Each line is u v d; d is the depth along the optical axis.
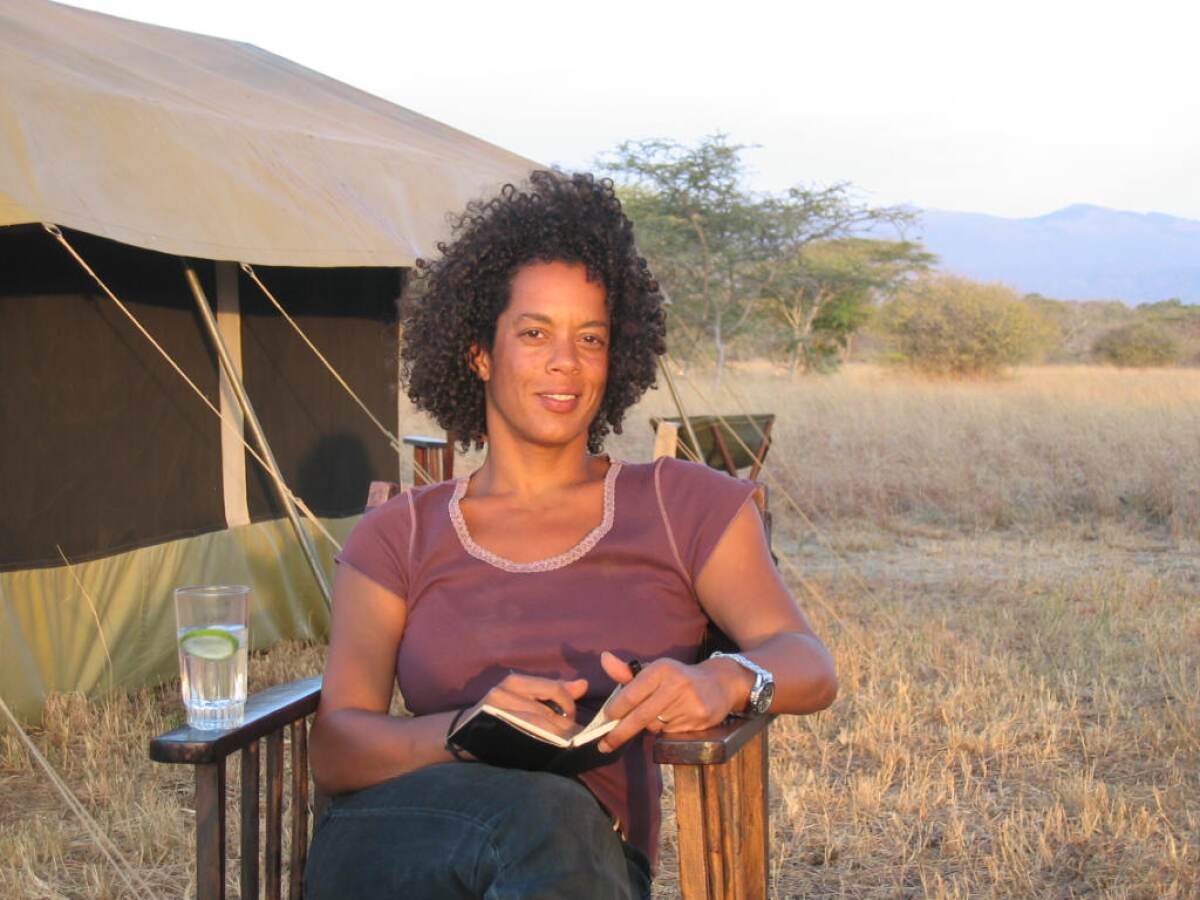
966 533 9.58
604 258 2.28
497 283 2.28
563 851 1.75
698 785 1.83
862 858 3.60
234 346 5.84
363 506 6.70
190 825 3.85
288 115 5.94
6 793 4.11
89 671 4.99
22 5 5.98
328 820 1.97
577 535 2.20
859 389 17.25
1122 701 5.08
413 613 2.20
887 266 29.44
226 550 5.80
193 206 4.58
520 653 2.11
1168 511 9.95
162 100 4.96
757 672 1.95
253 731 2.01
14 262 4.74
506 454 2.27
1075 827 3.79
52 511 4.88
